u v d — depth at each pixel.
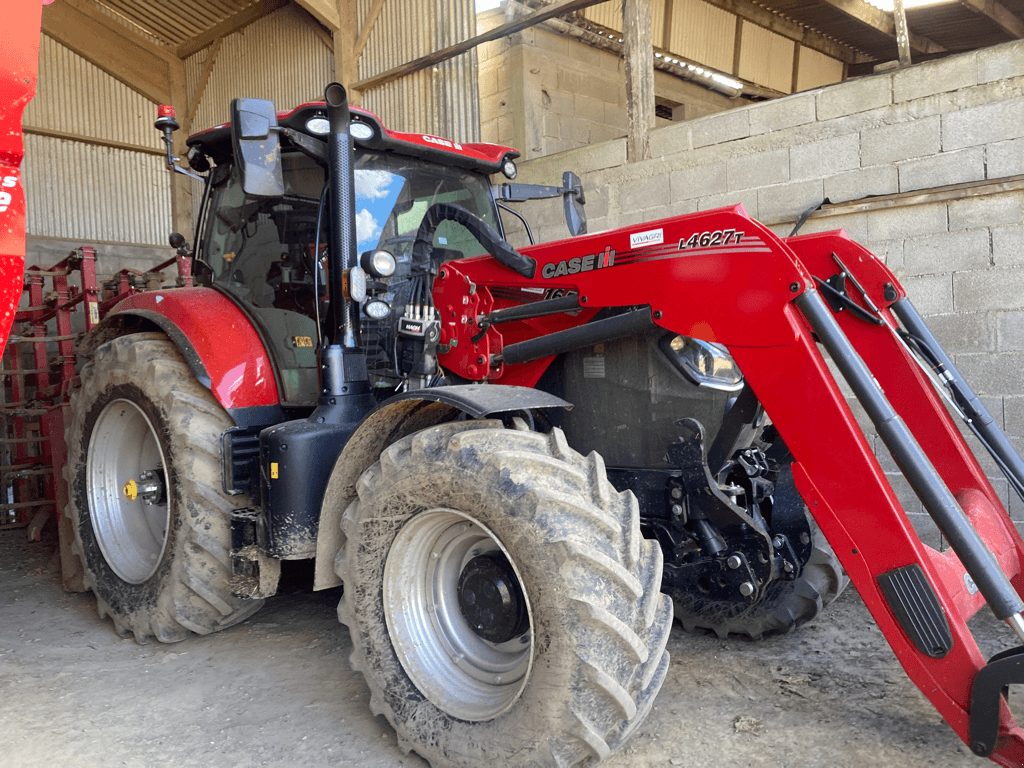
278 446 2.41
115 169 8.81
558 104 6.65
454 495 1.91
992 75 3.41
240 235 3.05
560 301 2.40
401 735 2.04
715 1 7.98
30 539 4.88
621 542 1.80
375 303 2.56
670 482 2.30
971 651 1.76
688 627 2.90
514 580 1.96
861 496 1.88
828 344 1.91
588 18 6.72
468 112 5.88
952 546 1.77
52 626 3.27
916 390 2.37
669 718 2.21
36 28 2.26
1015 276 3.40
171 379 2.85
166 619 2.85
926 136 3.60
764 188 4.13
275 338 2.84
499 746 1.82
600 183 4.80
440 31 6.02
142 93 8.89
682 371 2.30
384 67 6.50
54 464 3.82
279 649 2.89
